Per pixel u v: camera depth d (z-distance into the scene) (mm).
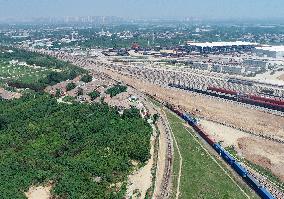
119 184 160750
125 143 194750
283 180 182500
